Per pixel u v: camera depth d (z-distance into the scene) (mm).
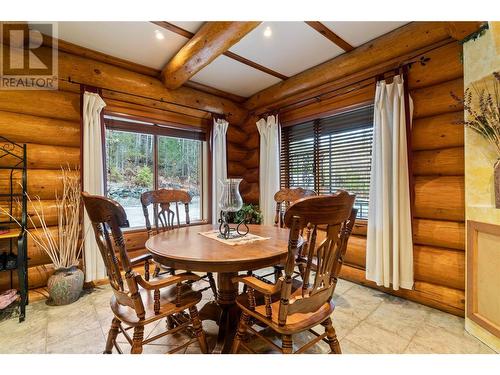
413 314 2145
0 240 2424
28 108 2502
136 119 3217
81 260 2670
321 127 3303
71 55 2680
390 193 2455
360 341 1775
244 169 4324
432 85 2328
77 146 2783
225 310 1825
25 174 2291
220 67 3172
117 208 1230
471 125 1881
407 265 2336
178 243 1728
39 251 2512
